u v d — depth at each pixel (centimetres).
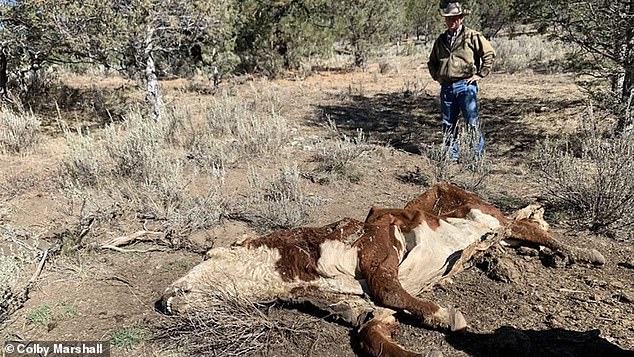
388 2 1859
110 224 571
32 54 1013
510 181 707
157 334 381
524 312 404
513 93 1281
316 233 396
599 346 354
